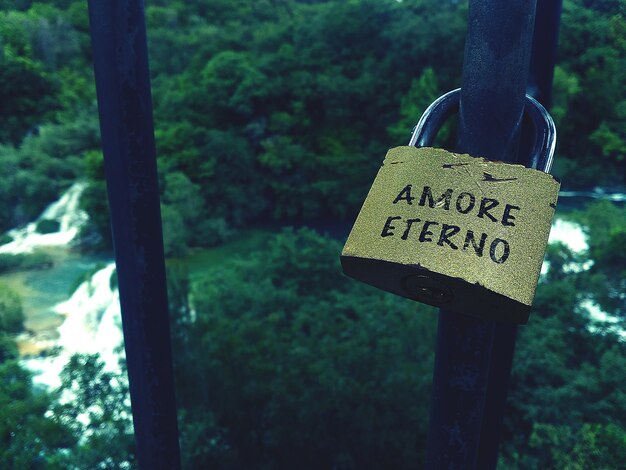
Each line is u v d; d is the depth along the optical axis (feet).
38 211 129.59
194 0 215.92
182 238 119.55
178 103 159.12
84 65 171.73
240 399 47.52
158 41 185.78
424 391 47.44
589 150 93.76
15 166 133.08
